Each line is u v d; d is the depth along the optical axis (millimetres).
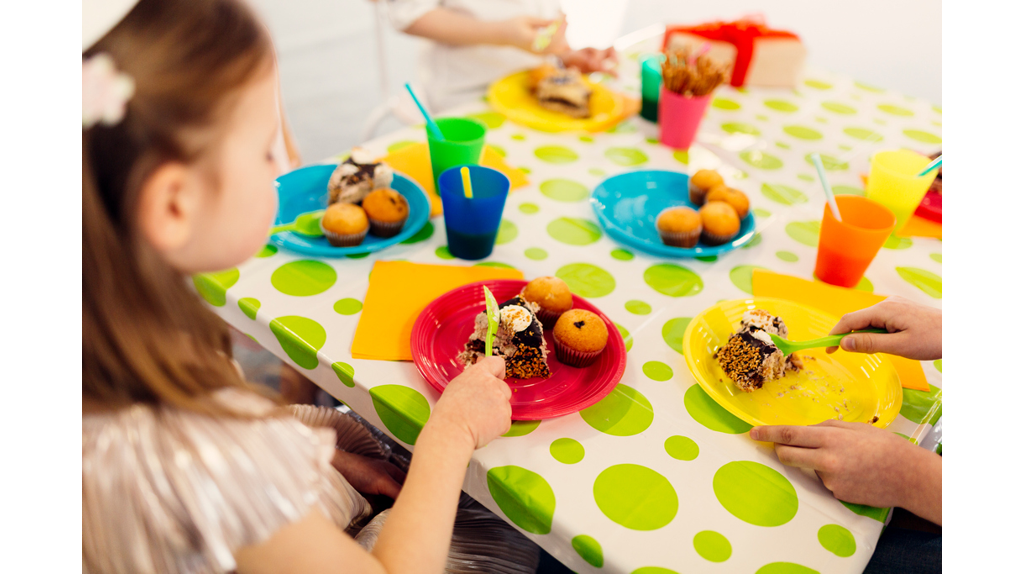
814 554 697
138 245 511
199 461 537
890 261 1219
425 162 1431
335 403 1536
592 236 1234
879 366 936
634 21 4418
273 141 597
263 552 565
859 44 4008
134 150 480
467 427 747
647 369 933
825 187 1080
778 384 926
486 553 950
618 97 1769
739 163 1528
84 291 514
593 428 830
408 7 1843
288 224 1138
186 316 575
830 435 777
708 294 1097
